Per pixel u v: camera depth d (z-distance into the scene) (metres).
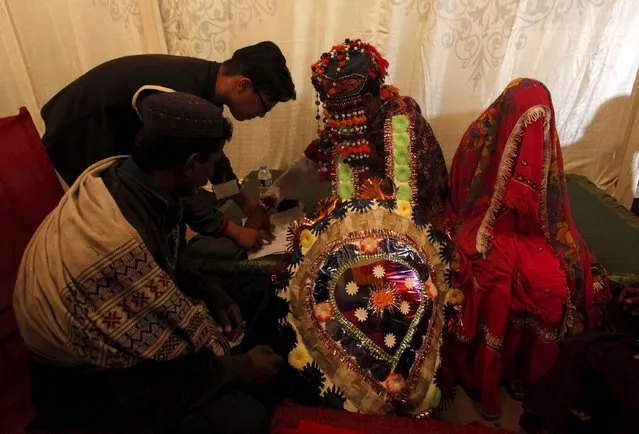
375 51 1.58
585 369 1.12
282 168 2.39
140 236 1.01
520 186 1.45
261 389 1.42
